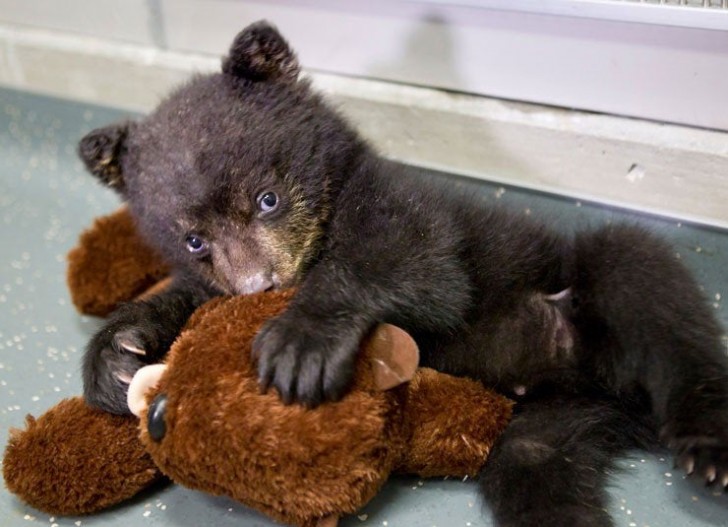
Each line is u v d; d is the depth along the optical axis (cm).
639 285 110
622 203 123
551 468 105
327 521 100
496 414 107
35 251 138
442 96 128
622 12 117
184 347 100
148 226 113
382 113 130
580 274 113
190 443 98
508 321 113
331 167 113
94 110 146
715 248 121
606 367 111
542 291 115
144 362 109
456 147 128
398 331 102
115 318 112
